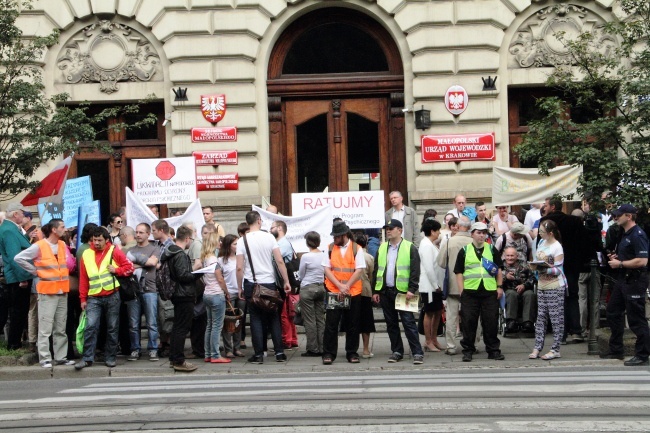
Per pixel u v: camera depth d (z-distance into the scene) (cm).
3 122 1689
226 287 1525
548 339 1658
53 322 1495
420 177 2067
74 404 1092
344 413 974
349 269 1466
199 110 2088
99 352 1591
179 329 1438
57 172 1672
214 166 2081
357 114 2153
